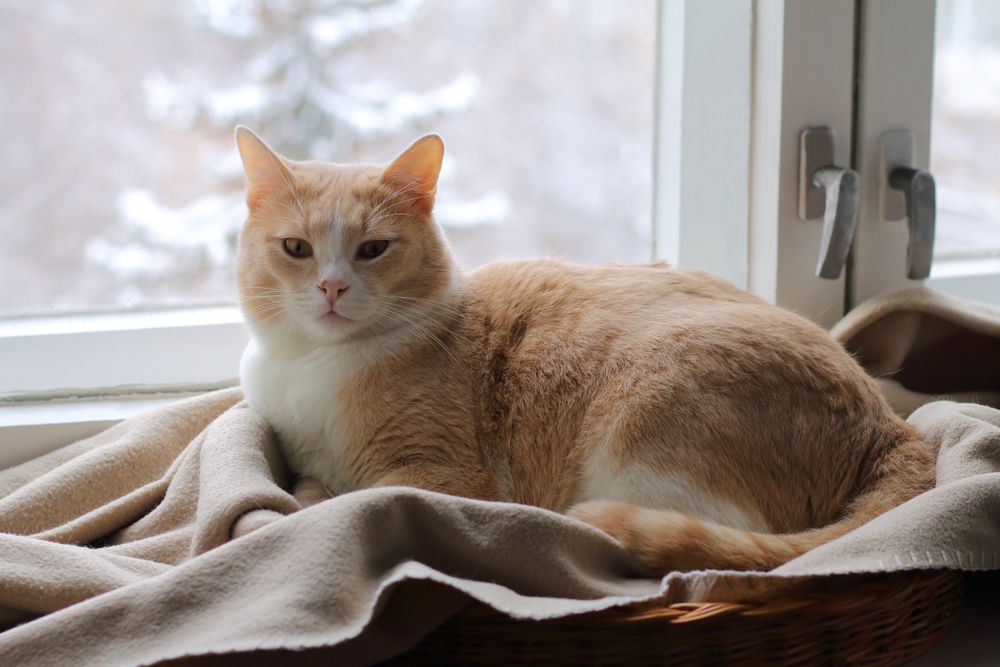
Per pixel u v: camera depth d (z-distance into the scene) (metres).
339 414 1.28
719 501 1.14
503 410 1.29
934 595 1.06
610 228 1.98
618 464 1.17
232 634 0.86
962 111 1.89
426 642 0.95
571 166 2.04
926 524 1.00
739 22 1.58
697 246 1.72
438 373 1.29
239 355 1.61
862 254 1.62
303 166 1.34
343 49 1.92
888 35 1.55
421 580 0.89
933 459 1.19
